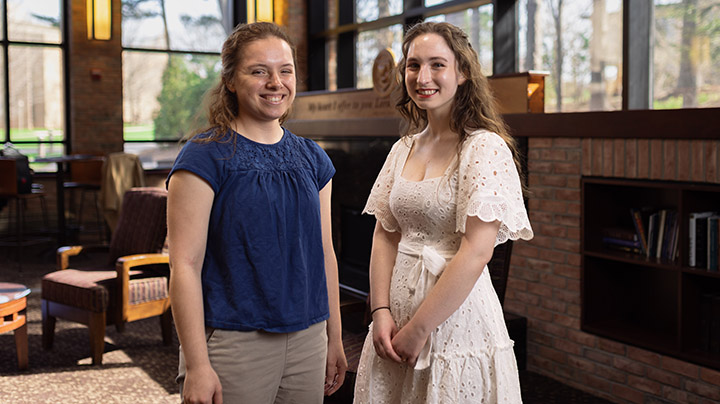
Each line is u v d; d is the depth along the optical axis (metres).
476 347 1.98
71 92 9.30
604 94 5.33
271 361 1.66
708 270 3.27
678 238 3.41
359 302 3.40
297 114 6.33
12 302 4.05
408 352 1.95
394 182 2.17
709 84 4.54
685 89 4.69
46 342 4.60
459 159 2.00
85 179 8.96
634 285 3.98
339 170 5.73
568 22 5.62
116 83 9.37
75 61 9.13
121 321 4.41
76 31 9.11
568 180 3.89
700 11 4.56
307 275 1.73
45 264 7.77
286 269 1.67
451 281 1.89
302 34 9.62
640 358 3.56
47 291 4.54
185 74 10.06
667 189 3.75
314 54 9.60
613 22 5.20
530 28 6.05
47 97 9.41
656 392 3.48
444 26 2.04
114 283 4.44
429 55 2.01
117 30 9.30
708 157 3.17
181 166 1.57
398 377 2.10
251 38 1.65
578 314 3.90
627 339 3.63
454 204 1.99
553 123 3.87
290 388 1.73
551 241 4.03
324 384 1.85
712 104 4.53
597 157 3.70
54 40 9.38
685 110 3.20
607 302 3.95
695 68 4.62
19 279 6.92
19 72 9.24
